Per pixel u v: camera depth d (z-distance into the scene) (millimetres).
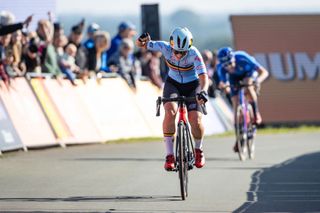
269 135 38969
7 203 16938
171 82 19469
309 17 50406
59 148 29438
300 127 46406
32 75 30125
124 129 34281
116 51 35719
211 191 18812
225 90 27750
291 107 48688
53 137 29812
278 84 48906
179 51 18469
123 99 35062
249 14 49938
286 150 29953
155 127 36781
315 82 49375
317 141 34312
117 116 34156
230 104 45531
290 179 20953
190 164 18359
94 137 32062
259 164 24953
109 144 31797
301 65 49438
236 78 28688
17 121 28266
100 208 16344
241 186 19656
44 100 30203
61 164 24141
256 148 31109
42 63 31078
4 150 26906
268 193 18469
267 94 48625
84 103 32469
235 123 26531
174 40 18406
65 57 32281
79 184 19906
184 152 17953
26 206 16547
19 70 29500
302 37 50062
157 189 19109
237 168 23688
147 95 37219
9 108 28125
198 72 18766
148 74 38344
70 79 32219
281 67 49250
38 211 15977
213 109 41781
